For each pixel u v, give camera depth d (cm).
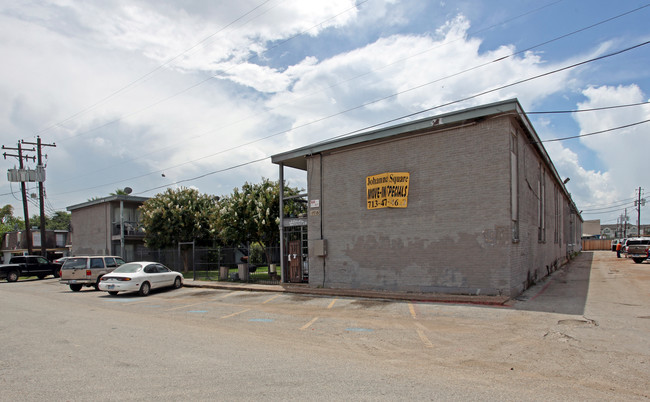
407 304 1273
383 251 1577
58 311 1271
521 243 1440
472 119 1376
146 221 2958
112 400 479
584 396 496
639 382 554
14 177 3522
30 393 504
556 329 896
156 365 630
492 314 1079
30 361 656
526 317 1031
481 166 1354
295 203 2303
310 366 625
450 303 1267
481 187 1350
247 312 1223
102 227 3522
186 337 852
